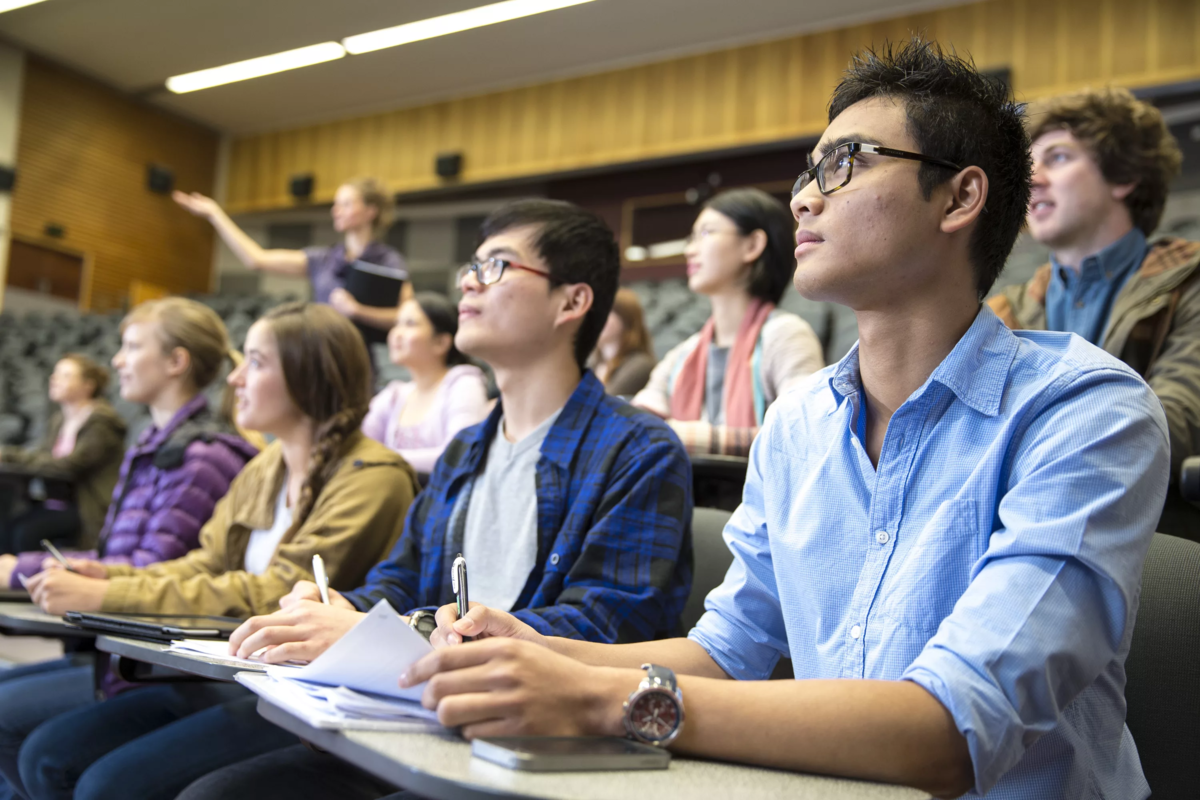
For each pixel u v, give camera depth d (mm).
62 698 1034
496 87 5801
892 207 538
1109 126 1083
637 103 5324
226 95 6281
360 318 1886
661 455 778
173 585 893
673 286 3934
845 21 4766
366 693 453
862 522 551
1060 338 554
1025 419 511
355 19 5203
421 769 341
